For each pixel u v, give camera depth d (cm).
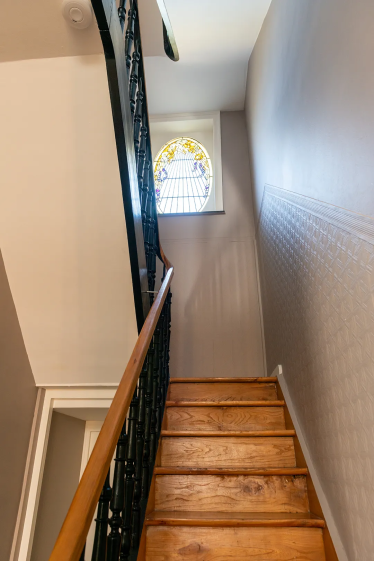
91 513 86
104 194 183
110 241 195
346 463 137
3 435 203
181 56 403
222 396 267
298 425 209
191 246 409
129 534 129
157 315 181
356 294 125
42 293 211
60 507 252
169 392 267
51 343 226
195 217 422
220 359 360
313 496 174
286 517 170
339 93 139
